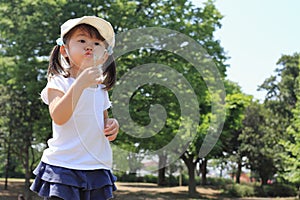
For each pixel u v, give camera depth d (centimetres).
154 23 1454
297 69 3916
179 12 1595
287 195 2942
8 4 1553
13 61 1585
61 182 190
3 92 1653
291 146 2036
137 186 2920
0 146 1814
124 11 1462
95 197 199
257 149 3008
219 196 2722
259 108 3250
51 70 203
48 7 1448
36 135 1689
